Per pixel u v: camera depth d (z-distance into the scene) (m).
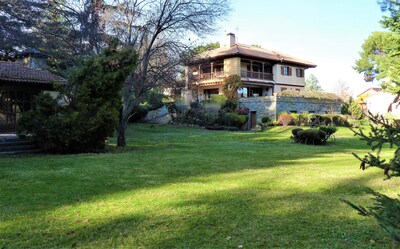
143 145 15.12
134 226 4.06
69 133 11.05
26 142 11.98
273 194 5.62
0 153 10.74
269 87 39.38
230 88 32.78
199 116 29.92
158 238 3.71
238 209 4.75
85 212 4.55
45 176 6.89
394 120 2.52
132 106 14.34
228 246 3.51
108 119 11.48
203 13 13.98
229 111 30.61
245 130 29.08
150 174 7.37
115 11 13.66
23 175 6.97
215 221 4.25
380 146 2.52
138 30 14.00
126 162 9.03
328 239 3.69
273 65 39.62
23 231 3.86
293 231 3.93
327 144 17.39
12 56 19.56
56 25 15.03
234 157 10.62
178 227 4.04
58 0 14.81
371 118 2.61
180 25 14.02
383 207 2.60
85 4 14.71
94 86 11.34
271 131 25.25
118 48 13.73
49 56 16.27
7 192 5.54
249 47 40.06
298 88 41.84
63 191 5.65
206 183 6.47
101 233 3.84
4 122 16.05
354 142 18.62
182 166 8.55
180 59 14.54
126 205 4.89
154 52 14.24
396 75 13.97
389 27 14.09
